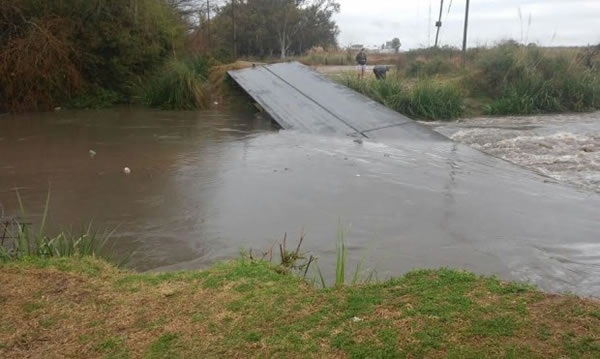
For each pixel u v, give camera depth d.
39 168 10.24
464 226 7.37
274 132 14.62
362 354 3.36
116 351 3.58
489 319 3.64
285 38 53.44
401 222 7.47
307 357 3.39
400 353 3.34
